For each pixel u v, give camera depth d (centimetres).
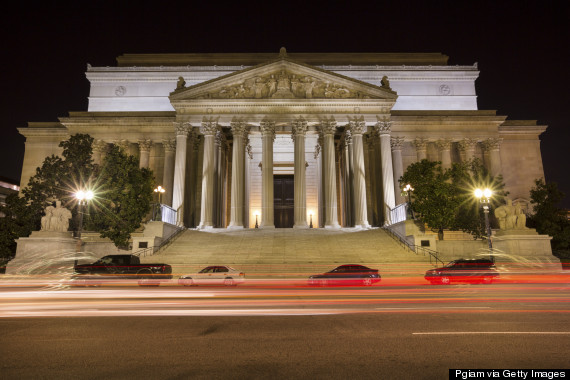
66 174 3594
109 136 5297
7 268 2927
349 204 5041
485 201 3111
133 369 680
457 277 2420
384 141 4675
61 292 1933
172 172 5225
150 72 6359
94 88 6338
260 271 2916
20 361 727
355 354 770
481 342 857
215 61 6625
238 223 4434
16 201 3603
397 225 3794
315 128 5109
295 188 4550
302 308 1370
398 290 2033
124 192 3391
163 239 3525
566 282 2494
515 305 1423
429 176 3628
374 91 4772
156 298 1694
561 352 770
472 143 5334
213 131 4672
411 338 900
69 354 776
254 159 6175
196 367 691
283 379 627
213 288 2208
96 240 3434
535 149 5719
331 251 3378
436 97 6353
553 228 4003
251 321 1120
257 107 4738
